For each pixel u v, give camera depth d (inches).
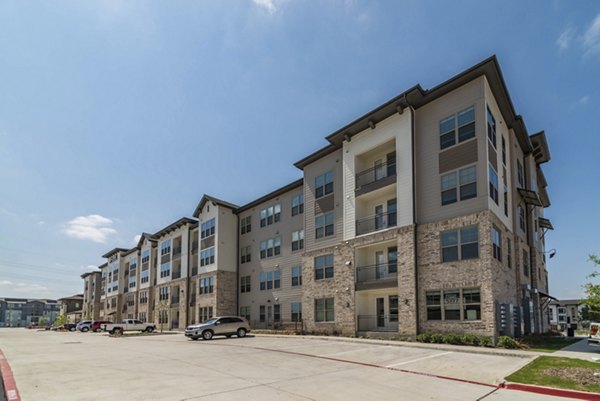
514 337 768.9
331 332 1026.1
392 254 952.9
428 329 788.0
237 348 754.2
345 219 1033.5
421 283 818.2
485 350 627.5
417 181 873.5
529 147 1129.4
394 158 973.8
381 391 362.3
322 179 1149.1
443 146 836.0
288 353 655.1
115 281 2689.5
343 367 501.7
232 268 1529.3
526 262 1070.4
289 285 1274.6
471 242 753.6
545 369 439.8
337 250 1040.2
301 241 1252.5
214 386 379.9
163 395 342.0
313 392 355.9
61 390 366.6
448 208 803.4
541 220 1304.1
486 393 357.4
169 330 1771.7
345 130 1032.8
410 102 888.3
